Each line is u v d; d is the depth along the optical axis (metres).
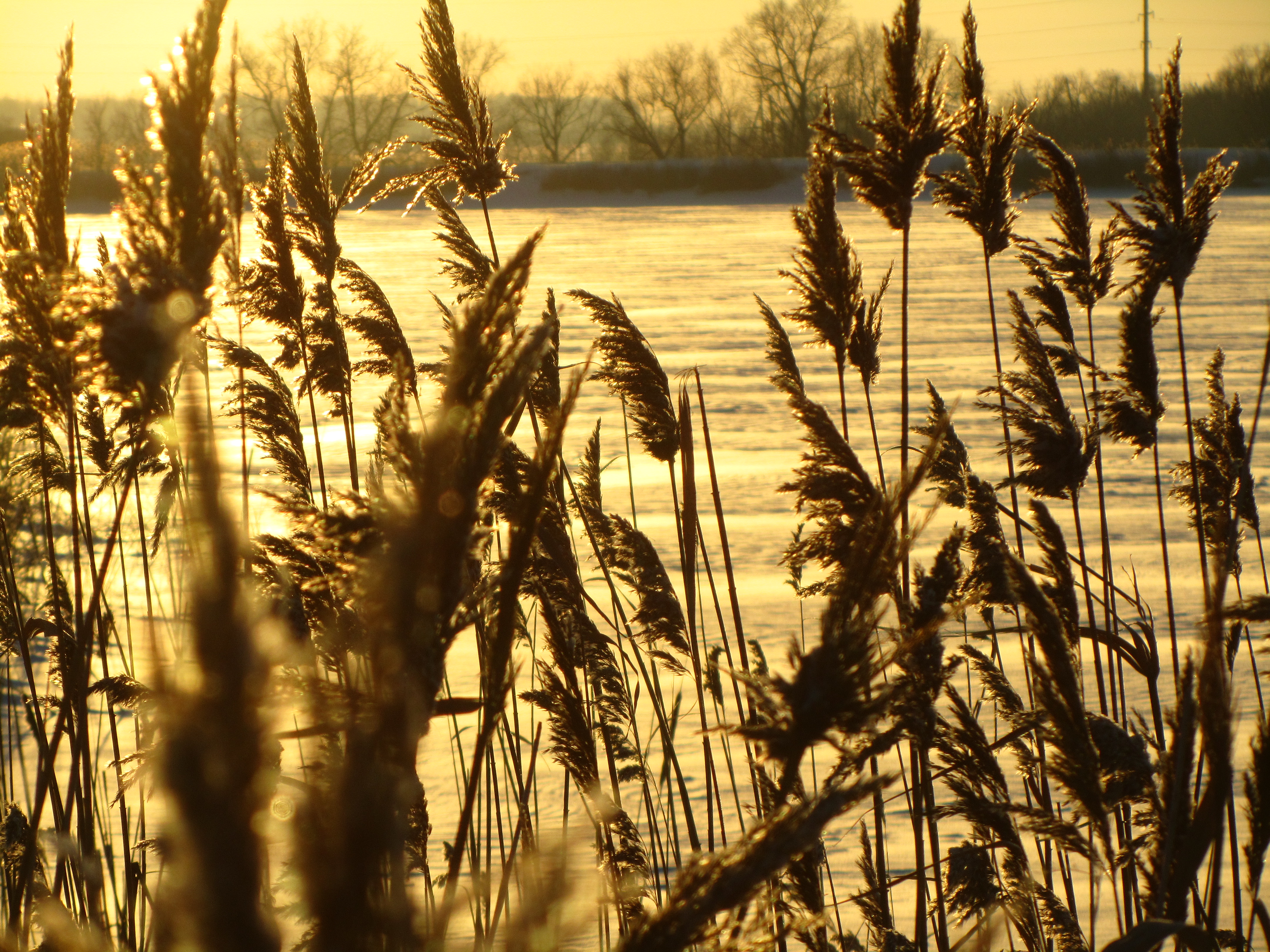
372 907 0.53
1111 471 15.18
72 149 2.61
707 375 23.14
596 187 112.50
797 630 9.61
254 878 0.44
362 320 4.96
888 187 3.91
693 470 3.84
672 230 70.38
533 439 14.21
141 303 1.50
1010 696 3.32
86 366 1.54
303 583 1.45
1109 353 22.09
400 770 0.59
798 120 134.25
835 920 4.34
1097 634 4.44
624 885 2.56
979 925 2.40
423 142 5.02
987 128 4.78
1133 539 12.47
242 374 4.54
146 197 1.51
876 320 4.16
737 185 111.75
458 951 1.41
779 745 1.30
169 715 0.45
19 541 7.16
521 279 0.97
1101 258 5.02
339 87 125.38
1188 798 2.16
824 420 2.96
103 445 4.57
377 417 1.71
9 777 4.87
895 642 2.34
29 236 2.60
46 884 3.35
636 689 4.61
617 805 3.38
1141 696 7.74
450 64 4.92
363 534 1.04
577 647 3.75
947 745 2.96
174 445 2.49
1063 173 4.93
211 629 0.45
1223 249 46.88
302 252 4.89
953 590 2.52
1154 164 4.66
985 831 3.10
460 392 0.92
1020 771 3.49
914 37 3.82
